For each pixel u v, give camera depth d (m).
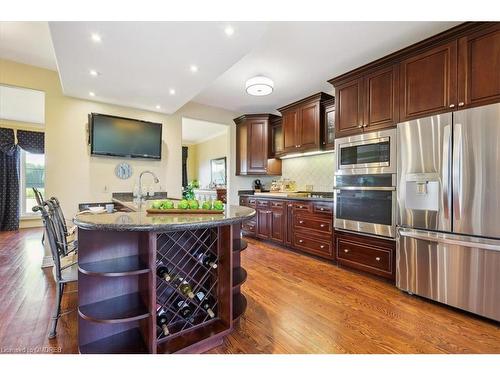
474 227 2.01
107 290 1.56
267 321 1.97
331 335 1.79
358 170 2.92
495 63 1.95
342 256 3.17
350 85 3.05
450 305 2.14
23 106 4.81
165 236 1.70
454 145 2.11
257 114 4.95
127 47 2.19
